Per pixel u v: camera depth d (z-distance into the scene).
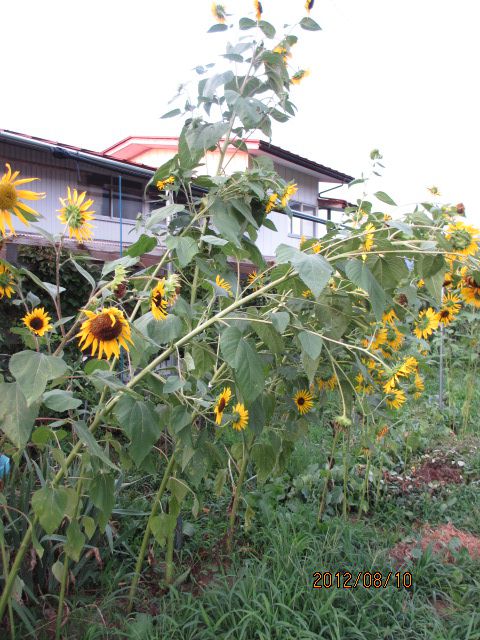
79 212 1.87
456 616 2.33
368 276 1.66
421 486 3.76
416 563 2.75
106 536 2.63
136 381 1.85
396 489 3.66
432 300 2.62
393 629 2.21
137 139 12.87
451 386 5.96
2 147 8.29
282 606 2.18
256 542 2.89
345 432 2.98
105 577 2.45
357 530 2.94
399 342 2.91
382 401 2.92
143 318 1.85
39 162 8.71
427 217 2.00
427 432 4.77
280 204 2.33
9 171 1.59
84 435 1.56
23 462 3.06
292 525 2.89
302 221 13.95
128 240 9.88
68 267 4.47
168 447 3.45
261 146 8.77
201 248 2.53
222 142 2.70
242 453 2.82
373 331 2.70
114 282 1.71
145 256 5.30
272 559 2.60
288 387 2.62
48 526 1.60
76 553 1.85
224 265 2.40
